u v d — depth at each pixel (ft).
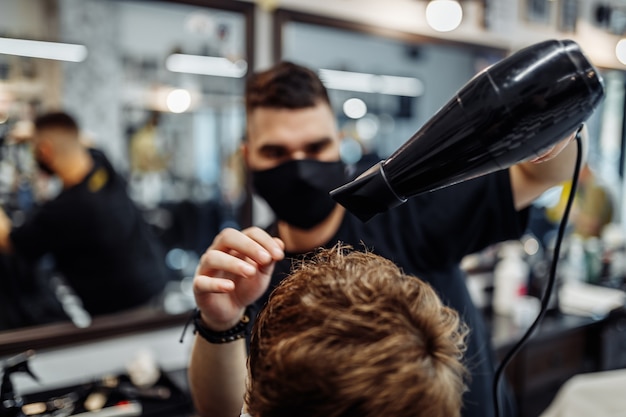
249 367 1.39
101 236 5.05
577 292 7.09
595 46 7.89
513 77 1.32
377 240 2.82
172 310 5.24
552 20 7.38
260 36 5.23
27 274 4.64
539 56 1.35
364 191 1.47
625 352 6.88
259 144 2.85
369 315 1.13
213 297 2.01
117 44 5.12
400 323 1.13
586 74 1.32
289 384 1.08
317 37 5.63
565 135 1.37
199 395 2.22
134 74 5.27
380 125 6.41
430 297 1.30
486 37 6.77
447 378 1.15
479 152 1.35
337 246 1.94
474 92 1.35
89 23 4.94
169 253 5.63
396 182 1.44
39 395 3.85
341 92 6.07
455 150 1.36
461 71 6.74
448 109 1.39
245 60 5.16
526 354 5.83
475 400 2.71
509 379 5.87
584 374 6.47
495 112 1.31
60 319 4.73
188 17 5.21
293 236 2.97
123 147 5.37
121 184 5.34
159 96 5.39
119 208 5.25
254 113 2.87
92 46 4.99
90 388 4.10
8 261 4.57
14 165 4.69
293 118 2.76
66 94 4.93
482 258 6.89
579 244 7.75
